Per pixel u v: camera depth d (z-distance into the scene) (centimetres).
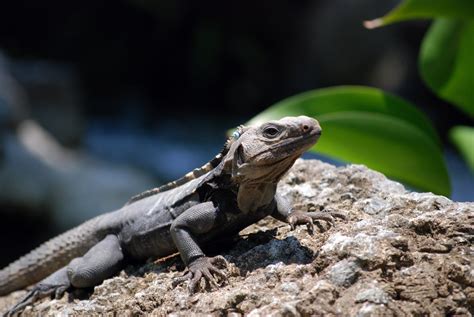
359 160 1045
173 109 5097
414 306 674
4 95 3020
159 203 912
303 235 816
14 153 2698
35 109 3594
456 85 1103
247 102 5019
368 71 4494
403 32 4400
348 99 1053
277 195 873
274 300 691
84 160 3042
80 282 897
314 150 1043
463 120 4312
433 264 707
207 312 717
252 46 4944
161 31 5022
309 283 710
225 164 820
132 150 4209
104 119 4812
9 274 1024
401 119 1064
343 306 678
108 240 938
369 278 699
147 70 5125
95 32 5016
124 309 785
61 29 4978
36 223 2564
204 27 4947
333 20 4544
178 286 788
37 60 4959
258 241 845
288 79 4841
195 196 868
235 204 829
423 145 1002
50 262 1002
